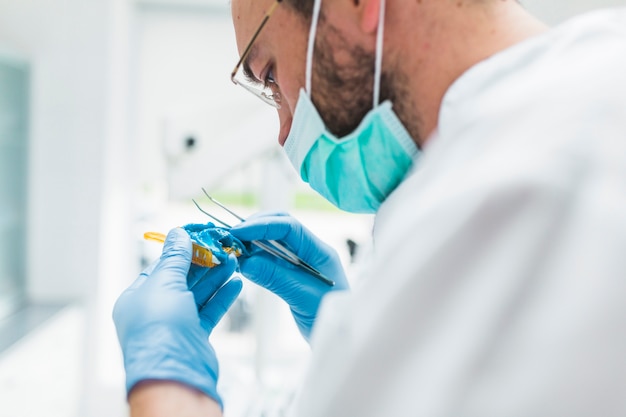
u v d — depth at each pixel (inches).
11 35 81.1
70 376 79.7
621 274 12.1
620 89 14.8
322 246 38.7
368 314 14.5
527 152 13.6
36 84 82.0
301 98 25.9
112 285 90.7
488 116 15.9
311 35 24.0
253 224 36.0
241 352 91.4
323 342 16.1
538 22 22.1
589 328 11.8
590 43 17.6
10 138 80.8
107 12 81.2
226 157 53.1
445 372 12.6
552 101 14.8
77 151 83.3
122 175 91.9
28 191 84.0
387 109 23.3
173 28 89.4
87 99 82.5
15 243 83.6
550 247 12.5
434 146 18.8
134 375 20.6
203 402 20.2
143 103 90.8
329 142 26.5
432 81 21.8
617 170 13.1
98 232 84.6
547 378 11.7
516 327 12.3
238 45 28.7
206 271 32.6
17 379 65.1
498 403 11.9
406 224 15.3
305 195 94.3
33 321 75.4
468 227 13.2
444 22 21.4
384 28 22.2
